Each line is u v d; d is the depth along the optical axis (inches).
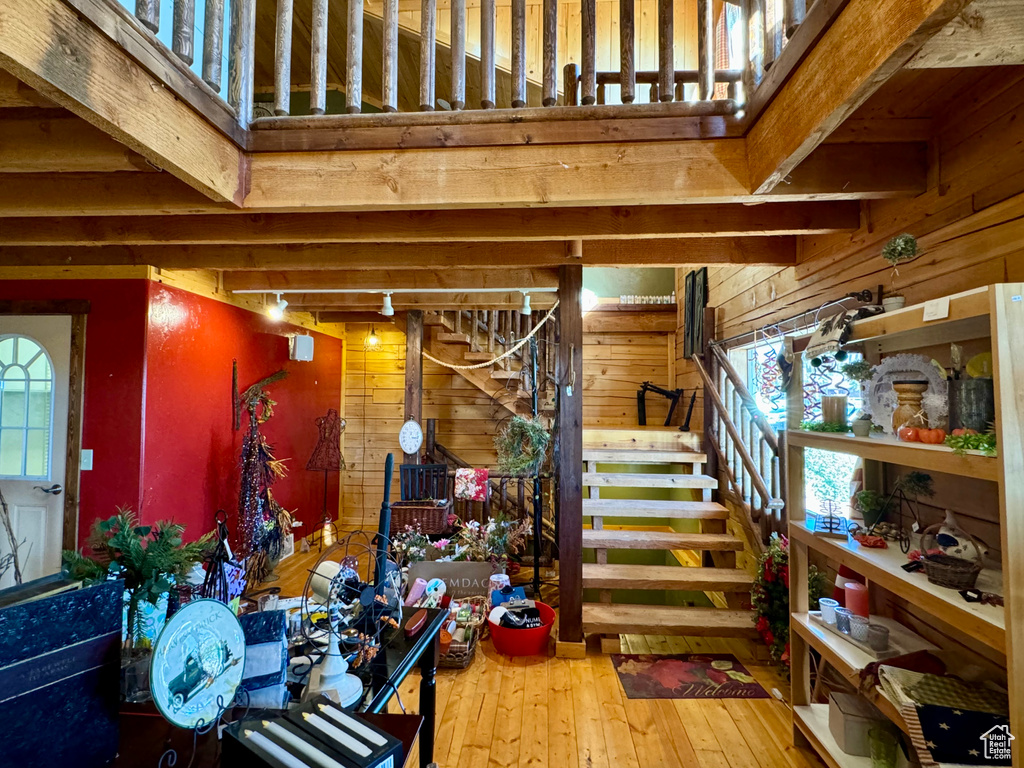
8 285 129.8
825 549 80.9
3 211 82.9
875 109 74.4
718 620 119.1
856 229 95.3
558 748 85.6
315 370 214.8
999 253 64.7
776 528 128.1
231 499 157.8
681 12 148.3
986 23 40.8
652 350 233.3
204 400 146.2
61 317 127.4
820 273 109.3
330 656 52.1
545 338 205.8
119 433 124.6
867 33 46.7
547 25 75.8
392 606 65.9
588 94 75.6
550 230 96.9
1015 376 49.3
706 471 176.2
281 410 188.4
